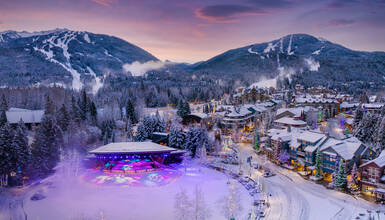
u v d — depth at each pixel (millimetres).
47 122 94375
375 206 63844
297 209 64938
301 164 90938
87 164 103938
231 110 160000
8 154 80188
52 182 85625
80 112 153125
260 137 131750
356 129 114000
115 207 67875
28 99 197500
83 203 70438
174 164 107188
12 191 78188
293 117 137500
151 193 77000
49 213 64938
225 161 106500
